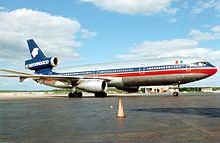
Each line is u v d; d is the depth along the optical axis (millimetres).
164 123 9711
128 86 36844
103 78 36125
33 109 17719
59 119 11617
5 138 7246
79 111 15508
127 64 35875
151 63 33969
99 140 6762
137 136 7234
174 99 28297
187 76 31781
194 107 16953
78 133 7879
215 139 6645
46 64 41812
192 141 6426
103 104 21672
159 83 34312
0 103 26062
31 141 6789
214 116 11828
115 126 9188
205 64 31609
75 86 37344
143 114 13008
